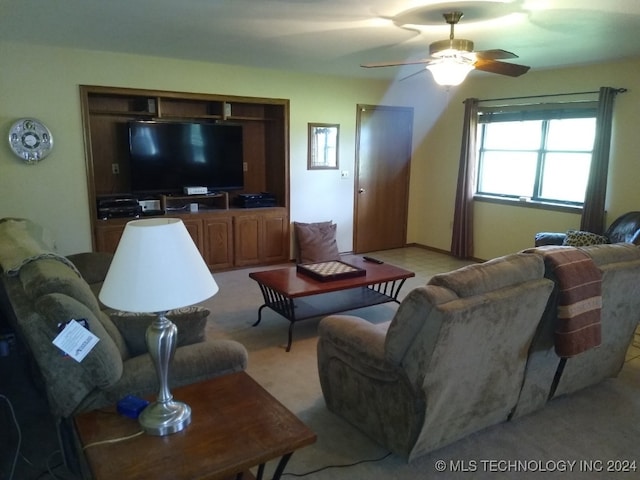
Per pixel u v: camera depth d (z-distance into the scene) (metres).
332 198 6.24
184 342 2.31
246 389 1.84
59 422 1.89
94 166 5.00
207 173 5.46
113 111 4.88
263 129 6.01
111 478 1.34
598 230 4.90
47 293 1.78
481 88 6.00
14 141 4.23
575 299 2.28
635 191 4.69
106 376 1.77
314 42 3.97
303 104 5.75
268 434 1.56
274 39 3.86
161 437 1.53
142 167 5.04
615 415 2.66
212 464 1.41
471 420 2.32
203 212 5.30
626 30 3.46
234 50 4.35
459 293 1.93
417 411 2.04
